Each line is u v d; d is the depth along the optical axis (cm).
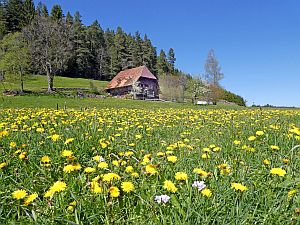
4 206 251
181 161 372
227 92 6819
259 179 300
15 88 6134
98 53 11681
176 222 214
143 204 250
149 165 302
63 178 309
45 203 256
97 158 342
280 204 238
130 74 8012
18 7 11344
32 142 469
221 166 324
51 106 2817
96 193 257
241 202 238
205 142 539
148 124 845
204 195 246
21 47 5541
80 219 231
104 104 3344
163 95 7156
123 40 12738
